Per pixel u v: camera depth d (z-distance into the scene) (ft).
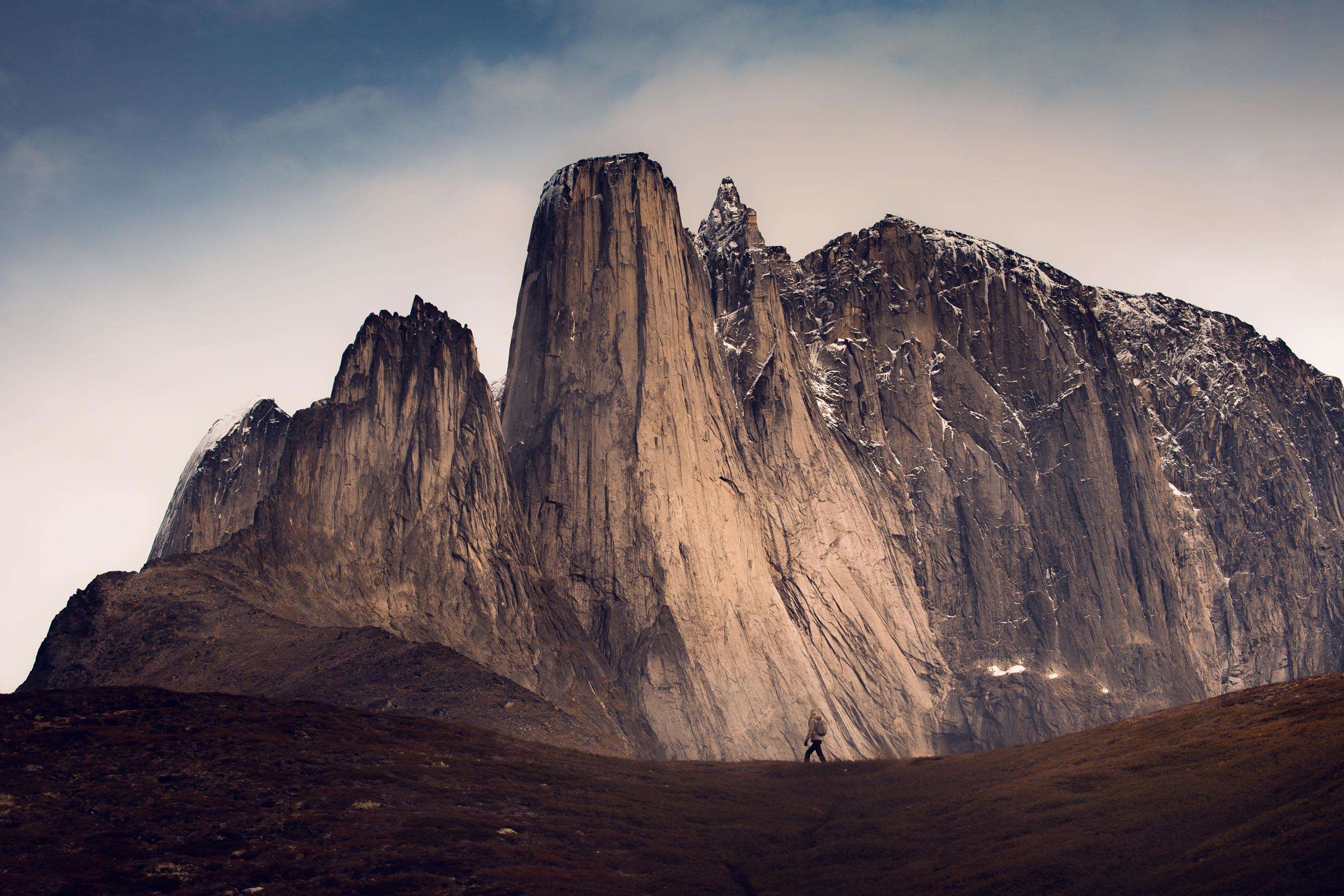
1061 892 173.99
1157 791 203.92
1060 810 207.10
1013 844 195.93
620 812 223.30
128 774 208.23
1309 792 186.60
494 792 224.12
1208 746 220.64
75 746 219.00
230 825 190.60
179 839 183.52
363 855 183.42
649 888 184.75
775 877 196.54
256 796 204.03
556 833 205.26
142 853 177.17
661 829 217.36
